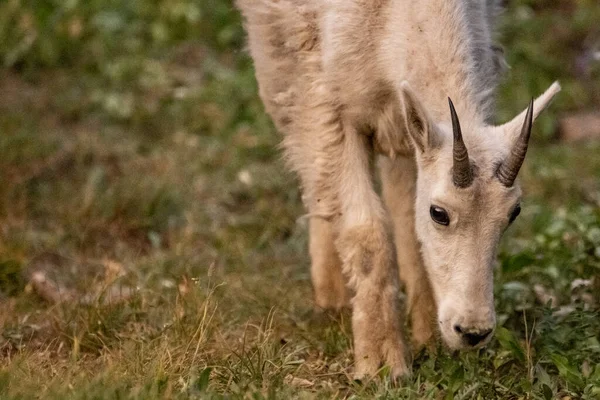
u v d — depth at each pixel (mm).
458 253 13055
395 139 15078
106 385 12594
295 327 16109
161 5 29266
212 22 29219
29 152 21812
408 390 13438
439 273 13250
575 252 17297
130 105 25156
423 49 14164
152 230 20125
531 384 13844
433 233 13273
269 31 15750
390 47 14406
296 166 15477
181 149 23578
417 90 14148
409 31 14273
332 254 16641
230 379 13508
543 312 15289
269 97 16297
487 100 14344
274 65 15875
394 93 14633
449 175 13078
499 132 13547
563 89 26953
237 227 20469
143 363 13781
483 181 12984
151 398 12352
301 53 15266
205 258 18875
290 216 20891
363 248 14508
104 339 15102
